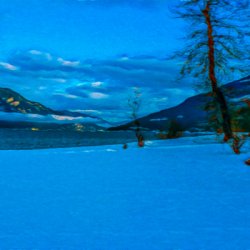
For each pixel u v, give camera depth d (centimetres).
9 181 905
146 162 1414
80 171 1130
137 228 456
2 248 386
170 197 660
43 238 421
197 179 892
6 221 504
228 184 805
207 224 468
